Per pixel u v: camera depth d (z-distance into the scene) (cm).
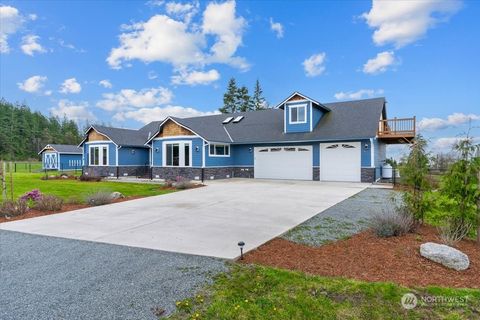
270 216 816
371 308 325
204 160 1980
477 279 397
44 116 7694
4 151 5938
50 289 389
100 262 484
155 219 800
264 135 2166
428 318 307
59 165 3503
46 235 657
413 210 629
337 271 429
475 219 546
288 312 320
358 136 1741
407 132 1788
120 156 2420
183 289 380
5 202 926
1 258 514
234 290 371
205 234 638
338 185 1638
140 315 322
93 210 950
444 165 637
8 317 322
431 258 451
